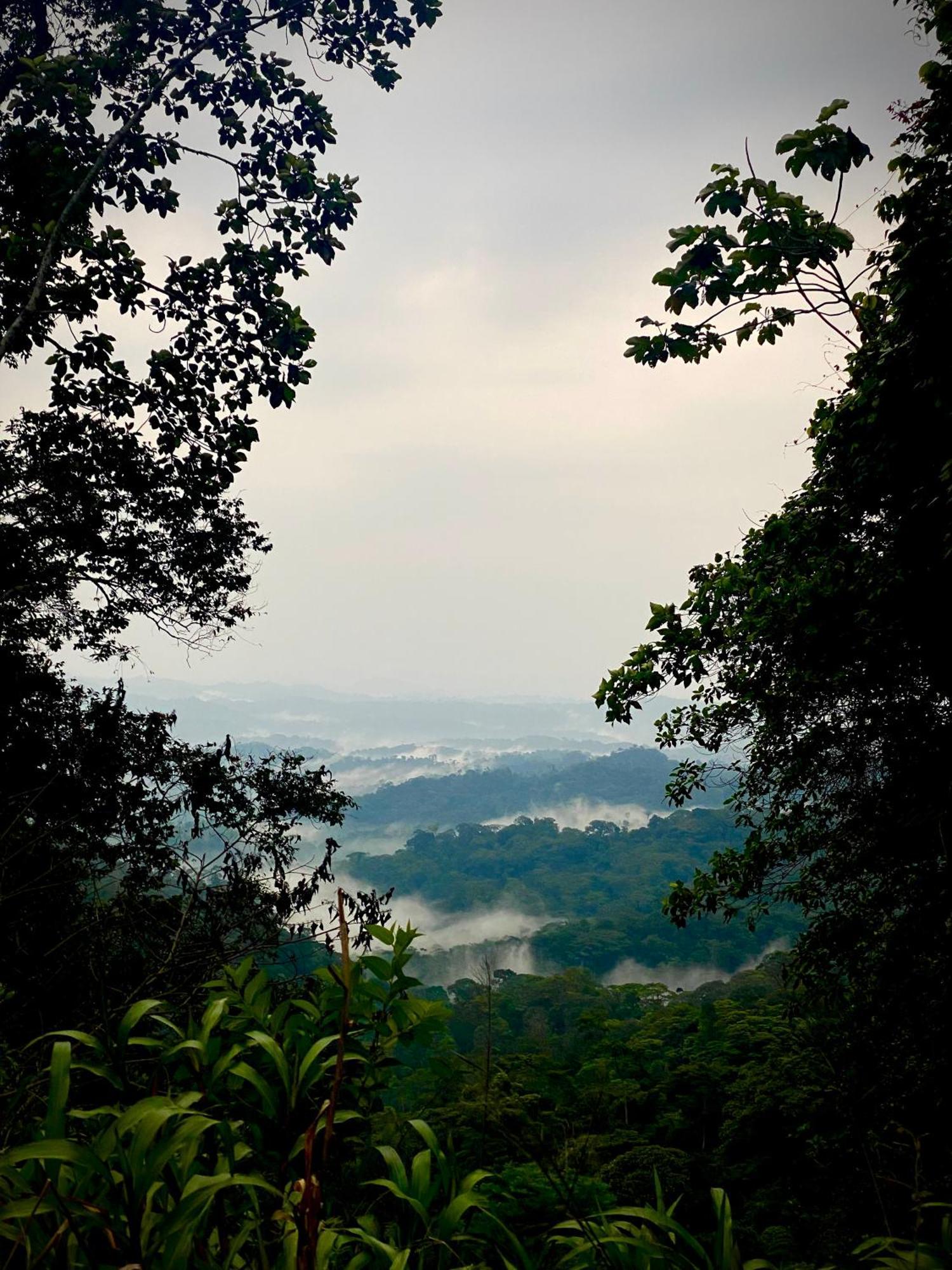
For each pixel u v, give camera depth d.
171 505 10.58
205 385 10.38
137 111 9.37
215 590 11.16
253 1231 1.10
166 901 4.52
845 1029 7.43
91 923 3.32
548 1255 1.16
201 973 3.92
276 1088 1.30
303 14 9.85
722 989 49.84
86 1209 0.86
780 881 8.73
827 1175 7.76
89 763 8.16
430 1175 1.13
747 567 8.04
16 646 9.24
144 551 10.62
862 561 6.76
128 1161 0.91
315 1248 0.94
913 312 5.45
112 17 9.68
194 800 8.64
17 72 9.20
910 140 5.57
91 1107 1.41
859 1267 1.09
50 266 8.70
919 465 6.12
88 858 6.23
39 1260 0.82
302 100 9.76
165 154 9.57
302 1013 1.44
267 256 10.05
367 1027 1.42
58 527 9.86
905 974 6.82
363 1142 1.42
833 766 8.04
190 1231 0.88
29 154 8.84
